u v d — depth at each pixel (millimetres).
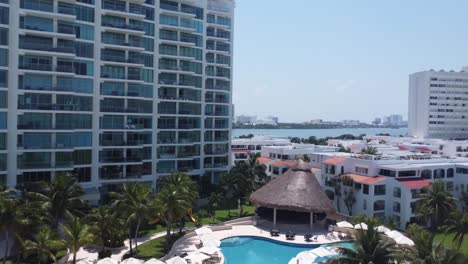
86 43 77188
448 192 63375
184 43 93438
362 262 34719
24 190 64500
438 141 149625
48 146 72375
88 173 78438
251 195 74125
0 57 67250
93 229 49250
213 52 101812
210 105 102062
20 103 69562
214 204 77938
